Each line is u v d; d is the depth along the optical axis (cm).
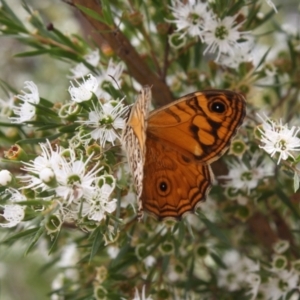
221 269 31
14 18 30
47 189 25
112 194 26
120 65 29
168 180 26
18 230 29
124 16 29
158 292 28
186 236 30
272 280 29
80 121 26
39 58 43
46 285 41
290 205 29
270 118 28
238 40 29
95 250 25
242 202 29
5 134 29
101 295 28
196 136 25
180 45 29
